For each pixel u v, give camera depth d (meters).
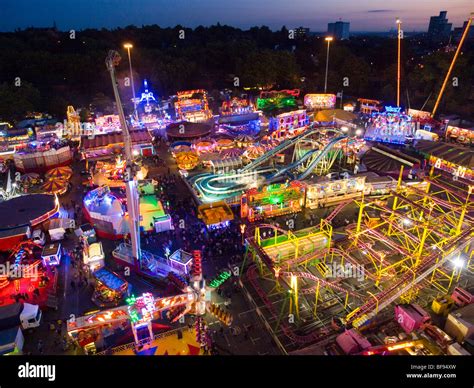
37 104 133.12
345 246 58.94
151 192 80.31
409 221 55.91
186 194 82.00
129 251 60.78
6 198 79.81
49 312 51.41
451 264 58.19
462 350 41.09
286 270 51.03
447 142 106.88
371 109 139.62
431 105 144.75
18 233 64.06
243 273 56.97
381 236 55.16
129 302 44.22
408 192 78.81
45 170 95.25
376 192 80.69
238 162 94.12
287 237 60.78
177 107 133.25
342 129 105.00
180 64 183.75
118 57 52.16
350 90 173.38
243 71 181.75
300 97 173.12
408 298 51.66
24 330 48.06
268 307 49.78
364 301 50.69
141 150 102.56
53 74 173.88
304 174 85.38
